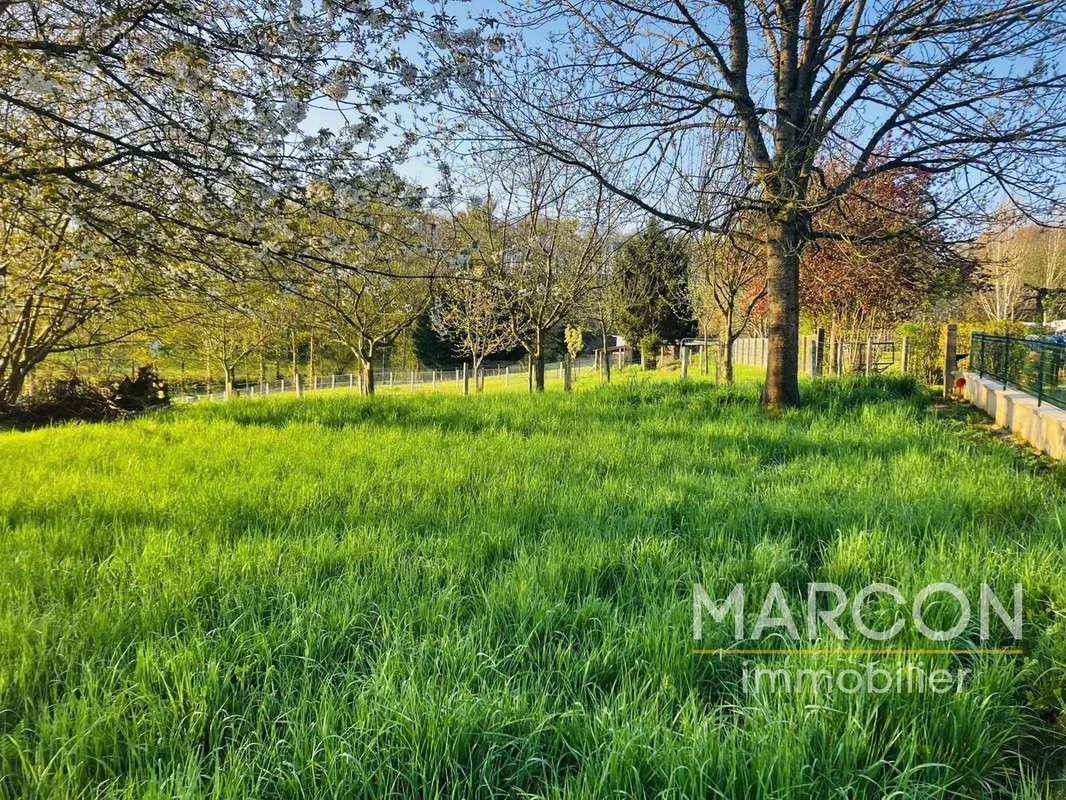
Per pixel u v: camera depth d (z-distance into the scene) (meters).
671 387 13.03
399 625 3.15
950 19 8.80
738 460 6.82
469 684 2.68
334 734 2.33
